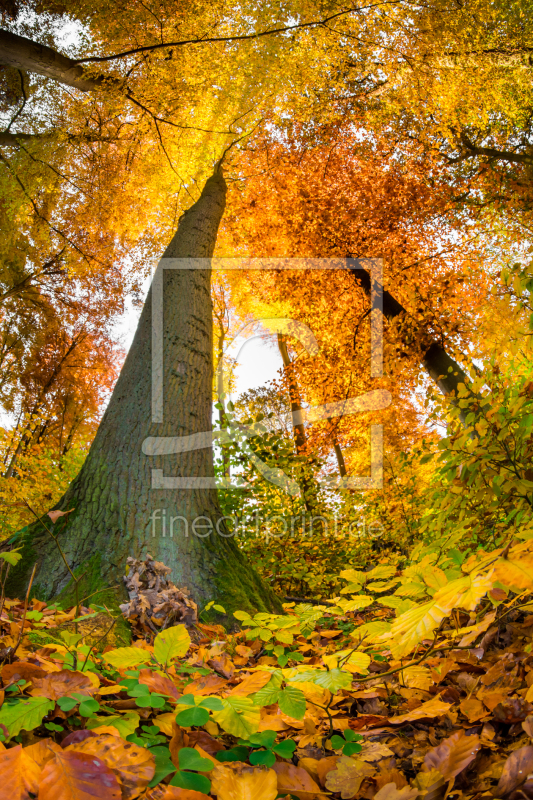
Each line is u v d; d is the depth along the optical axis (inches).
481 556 45.4
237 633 104.6
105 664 58.9
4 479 266.2
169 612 102.7
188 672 58.5
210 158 388.8
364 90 409.4
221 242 504.7
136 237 447.2
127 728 35.4
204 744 39.5
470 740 34.4
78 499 137.3
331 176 482.9
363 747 41.6
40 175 352.2
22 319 613.6
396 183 463.2
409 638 35.1
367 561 221.8
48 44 311.1
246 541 217.8
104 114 346.0
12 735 31.1
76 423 652.1
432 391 99.4
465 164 462.9
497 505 76.4
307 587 212.4
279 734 48.4
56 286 595.8
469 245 468.4
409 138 456.4
